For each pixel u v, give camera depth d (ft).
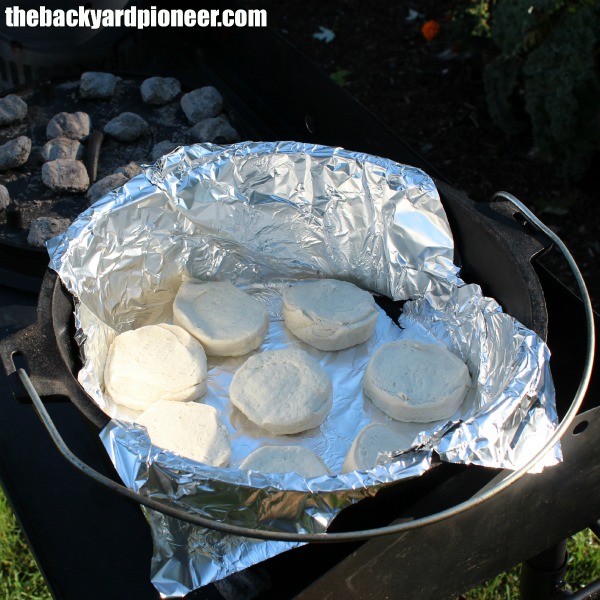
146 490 1.70
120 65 3.00
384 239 2.29
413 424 2.14
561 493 2.04
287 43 2.68
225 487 1.66
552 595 2.36
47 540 1.97
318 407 2.13
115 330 2.27
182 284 2.34
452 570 2.01
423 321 2.31
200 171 2.21
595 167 3.65
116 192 2.14
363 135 2.58
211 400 2.21
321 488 1.66
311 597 1.80
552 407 1.84
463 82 4.08
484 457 1.72
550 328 2.20
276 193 2.27
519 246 2.05
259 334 2.29
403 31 4.41
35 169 2.59
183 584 1.68
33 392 1.69
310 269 2.41
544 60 3.29
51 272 1.95
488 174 3.67
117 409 2.13
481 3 3.57
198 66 3.05
